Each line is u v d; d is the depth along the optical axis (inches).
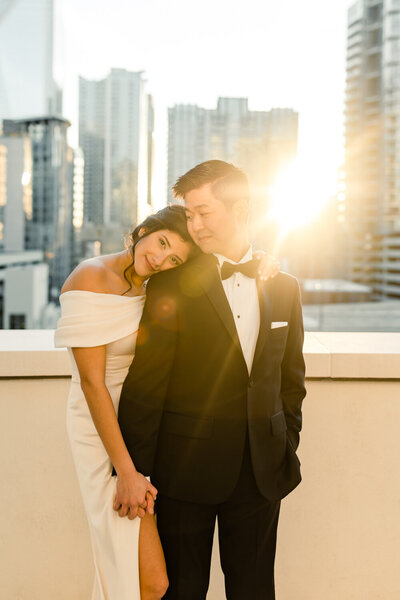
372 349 74.6
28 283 2425.0
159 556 53.2
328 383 74.0
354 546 76.5
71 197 3922.2
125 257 56.8
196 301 51.1
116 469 51.5
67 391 73.0
